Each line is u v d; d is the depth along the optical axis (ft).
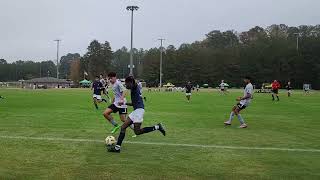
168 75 386.73
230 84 371.15
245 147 35.70
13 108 78.13
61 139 38.09
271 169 27.25
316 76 348.59
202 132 45.60
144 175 25.03
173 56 388.37
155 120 58.75
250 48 387.14
